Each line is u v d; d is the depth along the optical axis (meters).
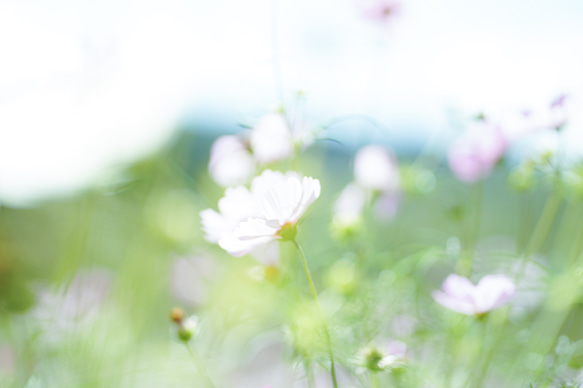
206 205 1.50
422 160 1.39
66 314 1.37
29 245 1.48
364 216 1.38
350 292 1.27
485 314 1.18
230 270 1.38
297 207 1.12
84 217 1.38
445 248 1.30
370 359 1.17
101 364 1.33
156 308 1.49
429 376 1.24
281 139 1.26
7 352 1.38
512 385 1.26
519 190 1.31
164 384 1.33
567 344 1.24
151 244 1.46
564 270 1.26
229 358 1.39
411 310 1.31
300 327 1.21
